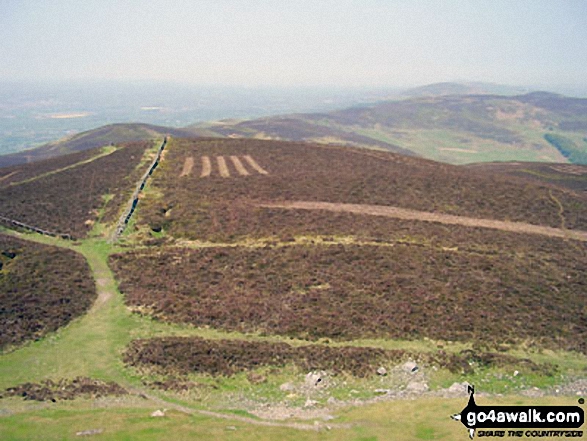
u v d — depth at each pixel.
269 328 35.50
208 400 26.77
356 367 30.38
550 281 43.91
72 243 54.31
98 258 49.88
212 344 32.94
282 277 43.72
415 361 31.16
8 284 41.06
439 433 21.80
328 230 54.94
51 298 39.53
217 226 56.41
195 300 39.78
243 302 39.16
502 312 37.91
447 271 44.88
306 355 31.59
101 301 40.38
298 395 27.47
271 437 21.03
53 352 32.19
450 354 32.09
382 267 45.38
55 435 20.83
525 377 29.94
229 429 21.97
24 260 46.78
